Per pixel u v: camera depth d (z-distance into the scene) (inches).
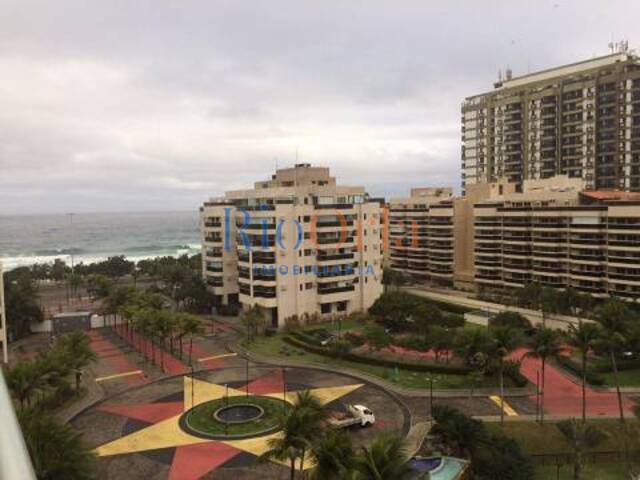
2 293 3405.5
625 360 3203.7
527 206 5123.0
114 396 2819.9
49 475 1343.5
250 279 4478.3
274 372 3203.7
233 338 4023.1
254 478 1968.5
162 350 3464.6
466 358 2842.0
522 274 5172.2
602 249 4554.6
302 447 1557.6
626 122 6299.2
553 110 6988.2
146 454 2160.4
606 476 2003.0
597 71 6569.9
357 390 2859.3
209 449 2197.3
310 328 4279.0
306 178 5068.9
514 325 3917.3
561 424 2092.8
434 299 5113.2
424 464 1879.9
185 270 5757.9
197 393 2847.0
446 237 6092.5
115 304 4232.3
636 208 4269.2
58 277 6574.8
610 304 2650.1
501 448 1918.1
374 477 1285.7
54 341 3961.6
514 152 7416.3
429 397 2736.2
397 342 3302.2
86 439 2297.0
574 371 3090.6
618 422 2401.6
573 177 6683.1
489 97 7731.3
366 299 4842.5
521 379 2861.7
